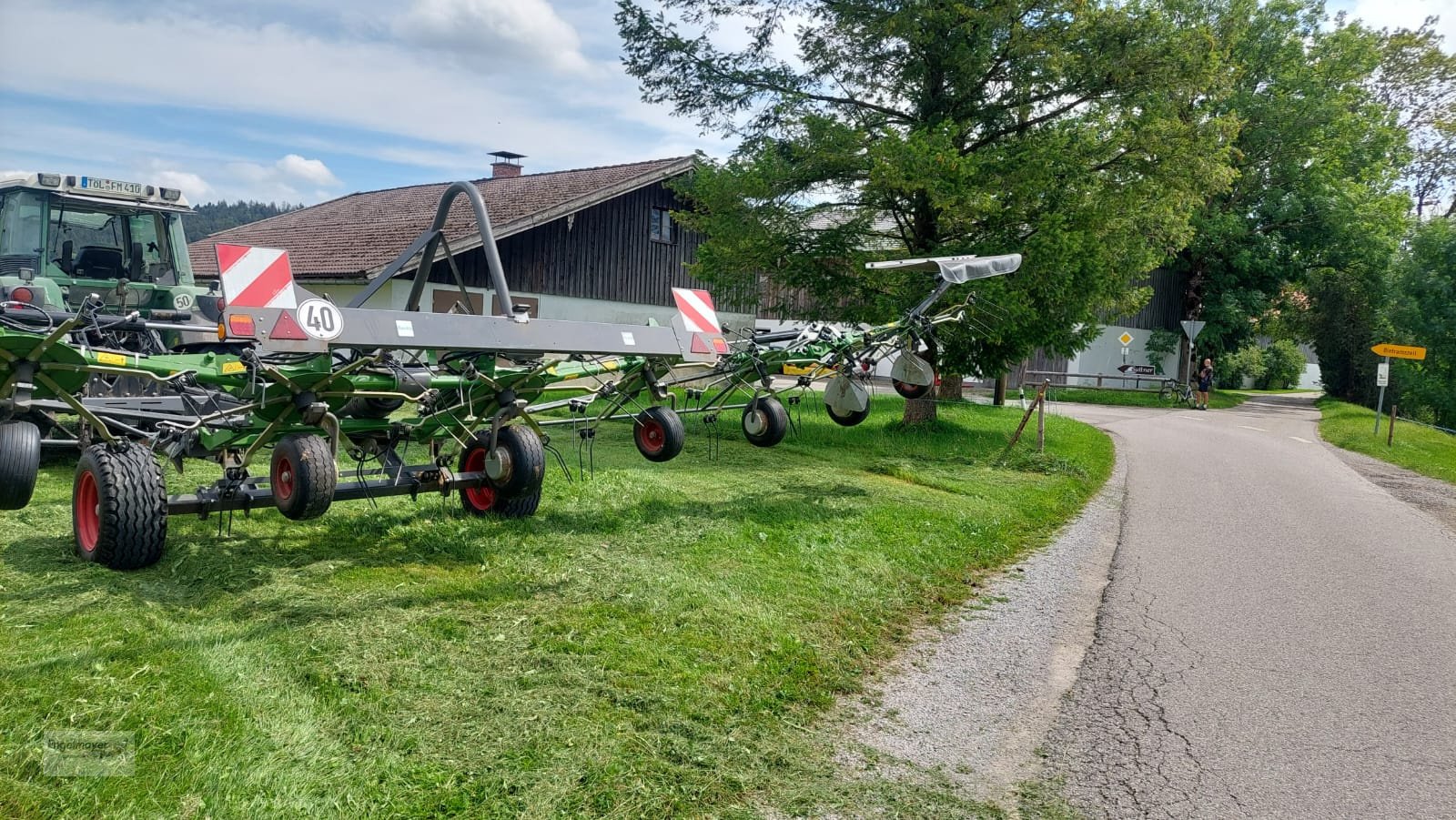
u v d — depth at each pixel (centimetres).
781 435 944
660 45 1534
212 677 428
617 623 555
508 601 577
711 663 515
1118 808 407
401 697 434
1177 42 1436
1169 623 679
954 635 631
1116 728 491
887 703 509
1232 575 833
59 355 567
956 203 1352
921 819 388
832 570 723
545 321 618
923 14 1420
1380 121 4081
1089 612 703
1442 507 1336
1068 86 1501
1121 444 1919
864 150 1488
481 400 716
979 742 467
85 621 479
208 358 631
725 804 385
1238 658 609
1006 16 1410
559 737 414
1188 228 1830
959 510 1012
